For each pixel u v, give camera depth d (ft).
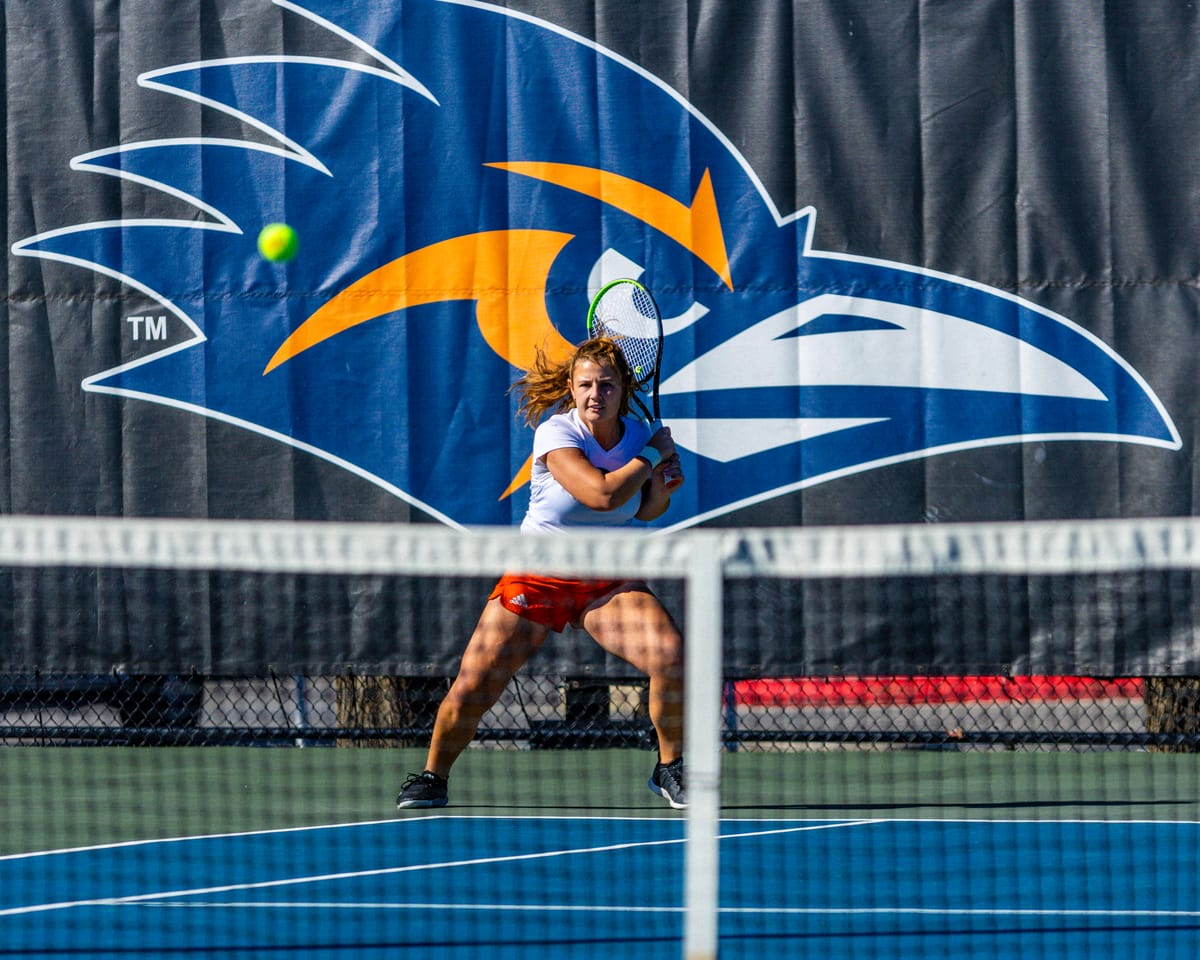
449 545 32.76
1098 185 72.90
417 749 76.64
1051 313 73.05
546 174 74.59
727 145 74.02
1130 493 72.69
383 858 50.29
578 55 74.43
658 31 74.23
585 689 76.48
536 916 42.24
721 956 38.42
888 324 73.56
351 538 33.12
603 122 74.43
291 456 75.66
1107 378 72.74
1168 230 72.64
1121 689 77.46
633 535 32.22
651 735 75.56
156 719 77.41
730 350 73.87
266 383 75.77
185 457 76.23
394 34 75.15
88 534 33.24
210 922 41.88
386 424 75.25
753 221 73.92
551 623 53.26
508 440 74.74
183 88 76.23
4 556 33.14
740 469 73.72
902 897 44.73
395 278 75.25
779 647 73.05
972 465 73.20
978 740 73.05
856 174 73.61
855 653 72.69
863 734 73.41
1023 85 73.15
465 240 74.95
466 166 74.90
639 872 47.83
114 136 76.54
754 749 75.36
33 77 77.05
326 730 76.07
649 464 51.03
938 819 57.21
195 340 76.07
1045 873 47.73
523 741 75.77
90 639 76.18
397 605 75.00
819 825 56.08
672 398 73.92
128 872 48.42
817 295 73.72
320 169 75.56
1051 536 30.12
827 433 73.67
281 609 75.36
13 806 60.49
